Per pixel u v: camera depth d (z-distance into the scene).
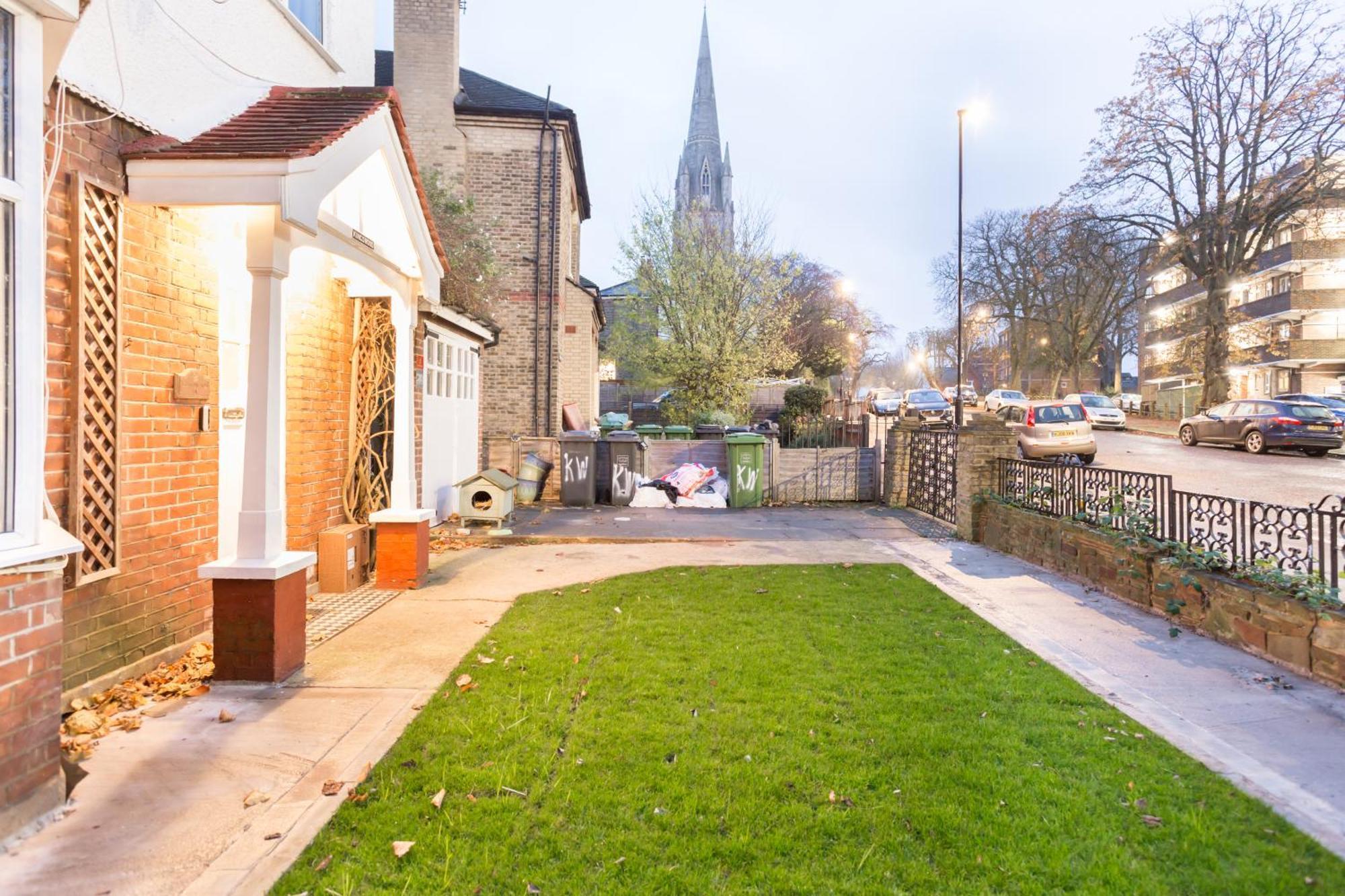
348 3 7.52
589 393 18.81
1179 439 25.09
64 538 2.93
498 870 2.54
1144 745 3.58
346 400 7.28
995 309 48.84
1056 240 32.56
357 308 7.35
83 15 3.72
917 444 12.55
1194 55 27.17
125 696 3.94
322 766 3.25
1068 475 7.72
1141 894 2.46
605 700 4.05
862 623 5.59
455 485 10.67
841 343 45.91
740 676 4.44
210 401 5.02
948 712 3.94
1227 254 29.36
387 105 5.54
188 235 4.76
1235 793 3.12
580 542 9.33
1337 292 35.78
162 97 4.41
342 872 2.49
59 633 2.90
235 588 4.20
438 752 3.41
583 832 2.79
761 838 2.76
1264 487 13.00
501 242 15.84
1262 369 40.78
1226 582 5.31
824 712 3.91
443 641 5.09
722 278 19.08
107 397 4.00
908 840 2.77
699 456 13.99
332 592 6.45
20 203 2.69
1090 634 5.51
